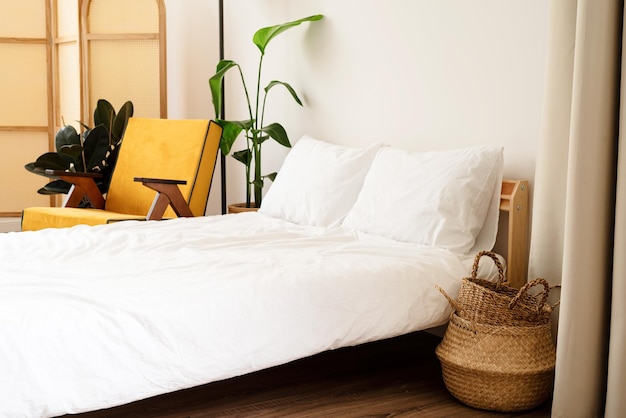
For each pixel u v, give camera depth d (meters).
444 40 2.91
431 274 2.25
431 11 2.96
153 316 1.77
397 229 2.62
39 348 1.64
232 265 2.16
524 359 2.05
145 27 4.68
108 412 2.08
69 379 1.65
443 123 2.94
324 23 3.61
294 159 3.38
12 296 1.82
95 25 4.75
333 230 2.79
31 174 5.12
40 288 1.89
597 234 1.88
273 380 2.37
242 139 4.43
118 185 3.94
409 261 2.29
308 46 3.73
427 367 2.51
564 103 2.12
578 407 1.91
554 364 2.07
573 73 1.97
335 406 2.15
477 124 2.79
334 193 3.04
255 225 3.03
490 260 2.47
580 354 1.90
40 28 5.05
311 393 2.26
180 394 2.23
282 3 3.93
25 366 1.61
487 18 2.71
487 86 2.73
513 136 2.64
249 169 3.94
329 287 2.04
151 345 1.75
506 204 2.55
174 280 1.98
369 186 2.85
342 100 3.52
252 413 2.09
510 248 2.52
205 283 1.94
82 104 4.77
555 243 2.20
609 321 1.93
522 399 2.07
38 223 3.49
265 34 3.67
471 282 2.16
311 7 3.70
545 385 2.09
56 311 1.71
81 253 2.36
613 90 1.87
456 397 2.17
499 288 2.28
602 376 1.93
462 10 2.82
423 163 2.70
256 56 4.21
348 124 3.49
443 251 2.41
